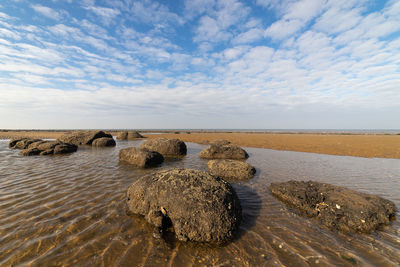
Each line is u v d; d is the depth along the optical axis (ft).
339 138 94.48
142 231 14.42
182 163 39.50
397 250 12.73
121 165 35.12
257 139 92.38
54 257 11.47
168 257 11.92
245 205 19.60
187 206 14.75
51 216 16.01
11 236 13.20
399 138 91.61
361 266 11.37
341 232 14.83
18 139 59.67
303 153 52.37
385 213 16.31
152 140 55.11
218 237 13.65
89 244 12.75
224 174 30.01
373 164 38.22
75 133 74.84
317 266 11.34
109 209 17.57
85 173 29.19
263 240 13.76
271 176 29.84
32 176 27.14
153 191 16.61
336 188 20.31
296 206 19.27
